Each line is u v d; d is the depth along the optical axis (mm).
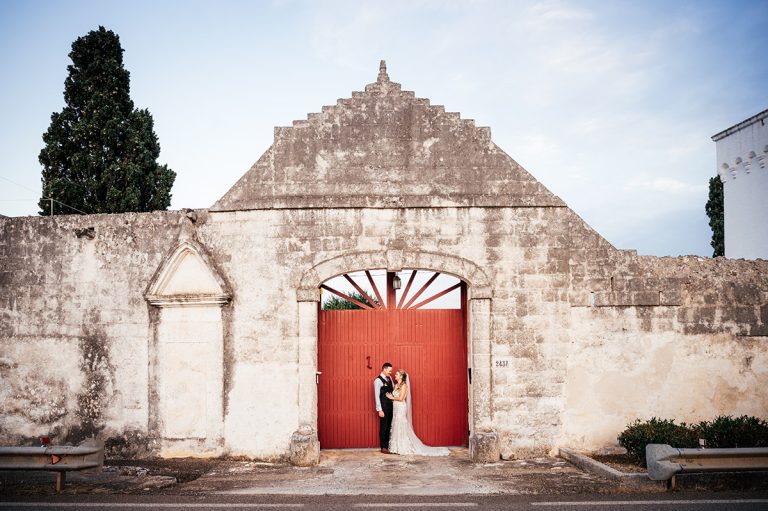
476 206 12508
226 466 11562
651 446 9633
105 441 12328
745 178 21516
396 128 12680
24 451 9484
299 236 12422
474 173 12617
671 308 12500
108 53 21297
